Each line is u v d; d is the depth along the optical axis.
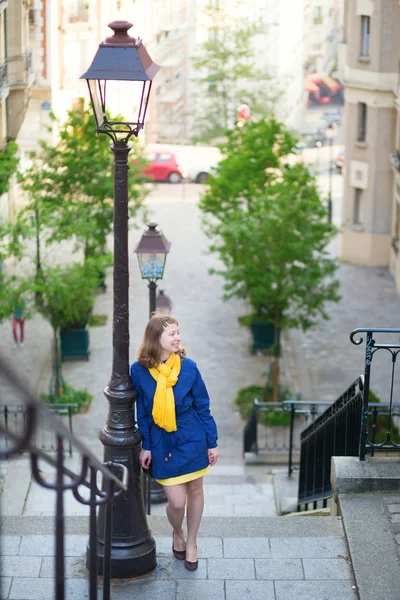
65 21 33.84
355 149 36.91
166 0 52.00
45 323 30.16
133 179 30.06
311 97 66.12
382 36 34.91
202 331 30.78
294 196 24.41
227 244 24.86
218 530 7.21
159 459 6.46
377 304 33.56
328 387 26.97
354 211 37.56
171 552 6.89
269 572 6.61
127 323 6.36
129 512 6.52
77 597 6.28
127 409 6.45
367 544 6.84
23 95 33.03
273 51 55.16
